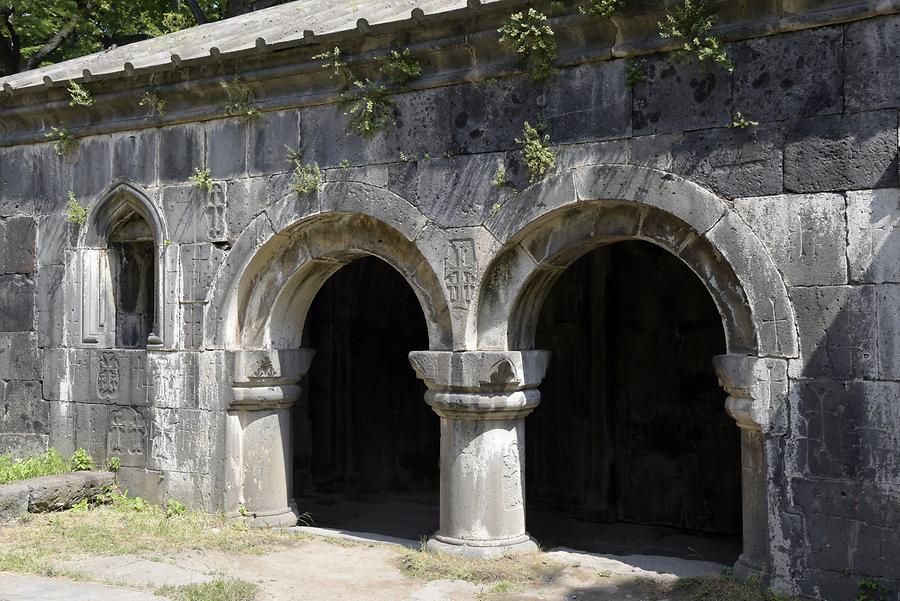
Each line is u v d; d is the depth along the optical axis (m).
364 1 9.50
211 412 8.27
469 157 7.15
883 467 5.73
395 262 7.68
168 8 18.80
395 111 7.48
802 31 6.02
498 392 7.07
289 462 8.51
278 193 8.01
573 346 9.73
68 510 8.35
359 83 7.46
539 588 6.39
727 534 8.86
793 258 6.01
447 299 7.19
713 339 9.03
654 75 6.48
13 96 9.06
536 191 6.84
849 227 5.86
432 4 8.03
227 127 8.27
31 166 9.43
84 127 9.00
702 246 6.46
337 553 7.36
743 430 6.36
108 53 9.95
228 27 9.88
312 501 10.58
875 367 5.77
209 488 8.27
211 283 8.30
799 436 5.99
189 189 8.47
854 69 5.87
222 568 6.86
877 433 5.76
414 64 7.26
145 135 8.73
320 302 11.30
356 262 11.04
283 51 7.66
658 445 9.27
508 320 7.14
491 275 7.18
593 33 6.59
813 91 5.98
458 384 7.05
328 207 7.74
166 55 8.73
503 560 6.91
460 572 6.67
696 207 6.29
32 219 9.41
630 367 9.45
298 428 11.29
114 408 8.86
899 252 5.71
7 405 9.48
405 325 11.19
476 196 7.10
